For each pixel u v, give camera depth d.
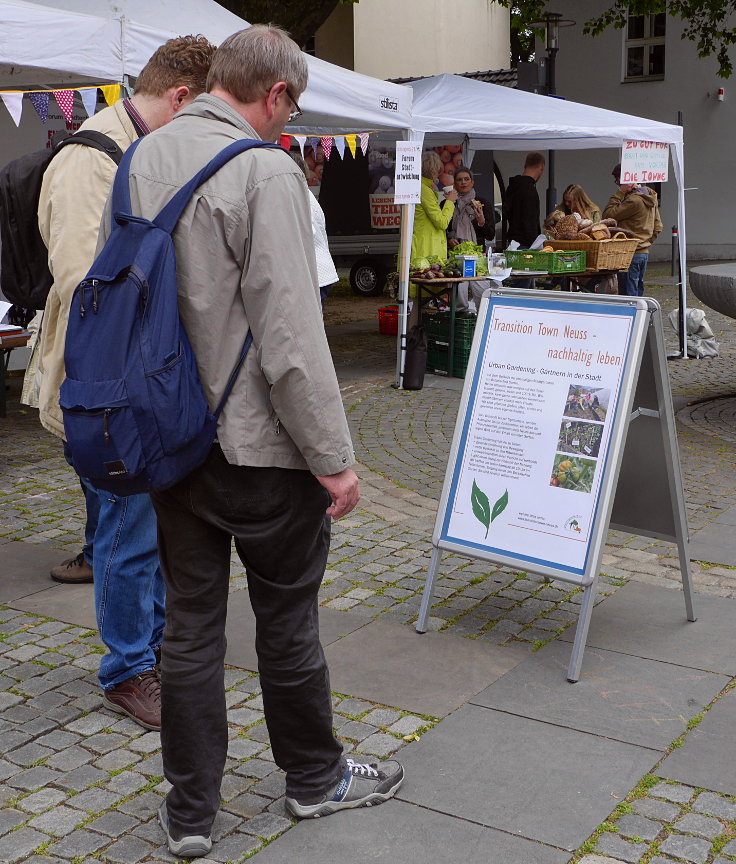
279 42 2.38
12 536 5.01
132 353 2.21
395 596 4.23
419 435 7.29
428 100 9.62
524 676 3.50
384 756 2.98
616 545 4.88
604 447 3.54
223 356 2.27
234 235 2.21
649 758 2.97
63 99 6.05
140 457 2.21
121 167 2.35
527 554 3.66
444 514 3.87
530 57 31.89
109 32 5.19
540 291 3.78
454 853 2.52
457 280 9.17
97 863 2.50
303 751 2.62
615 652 3.70
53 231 2.95
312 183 15.27
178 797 2.49
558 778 2.86
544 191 25.08
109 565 3.09
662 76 23.92
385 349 11.37
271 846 2.56
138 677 3.23
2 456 6.64
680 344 10.64
